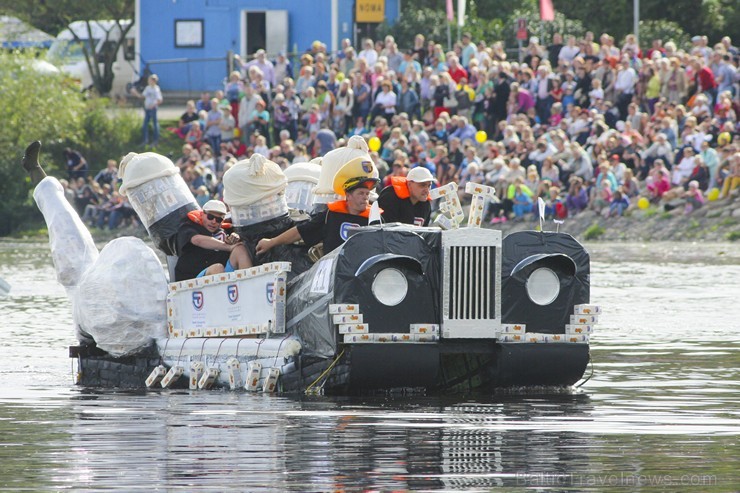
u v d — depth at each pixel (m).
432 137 99.25
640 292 61.47
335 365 30.06
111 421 27.28
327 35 134.88
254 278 32.03
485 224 96.56
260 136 103.69
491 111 100.25
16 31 149.38
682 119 93.06
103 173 116.12
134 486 20.92
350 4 135.12
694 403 29.50
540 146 96.38
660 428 26.05
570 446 24.12
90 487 20.88
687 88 94.19
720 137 91.31
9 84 124.38
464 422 26.73
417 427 26.19
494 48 106.69
